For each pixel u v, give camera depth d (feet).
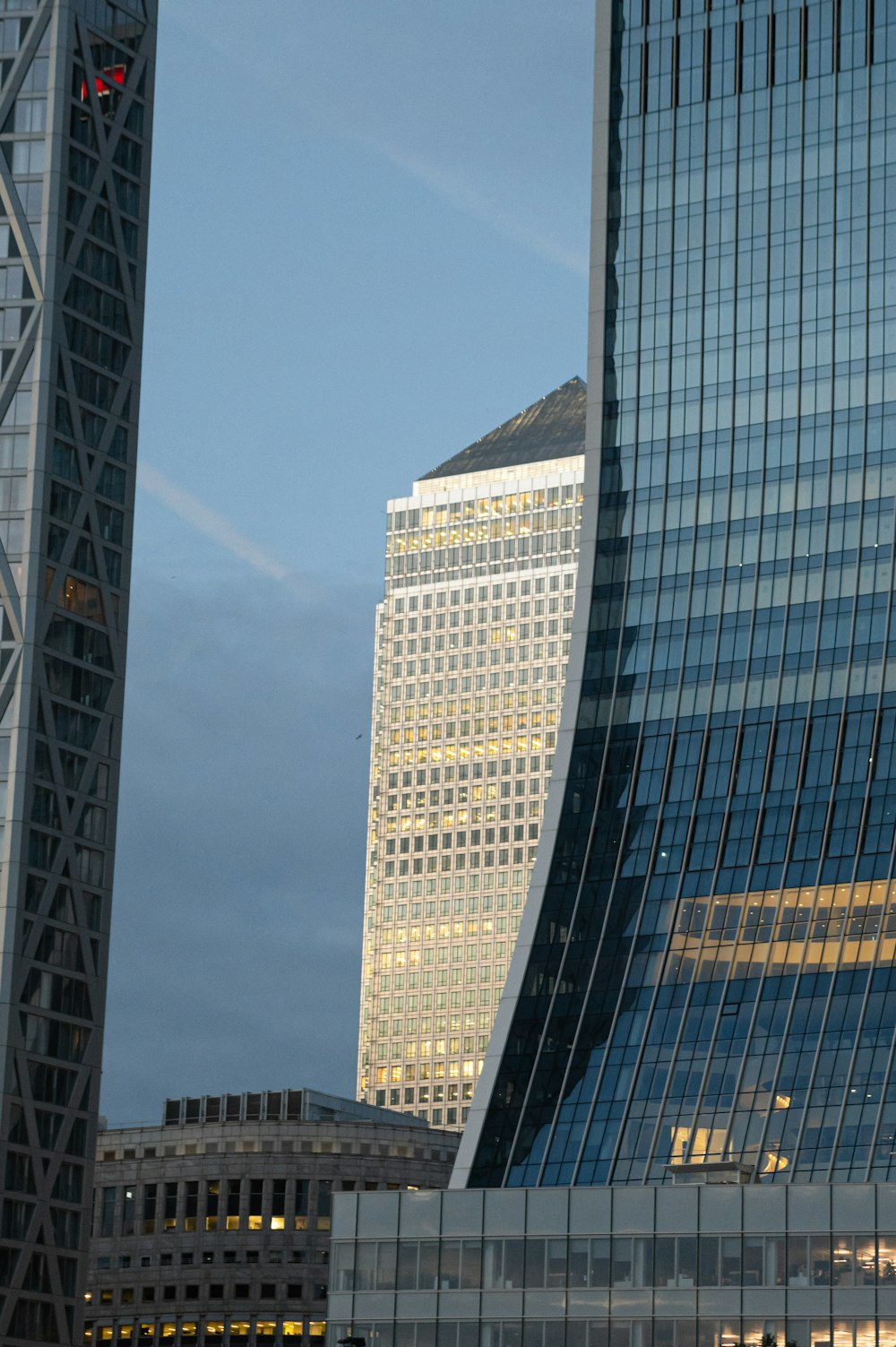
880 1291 538.47
